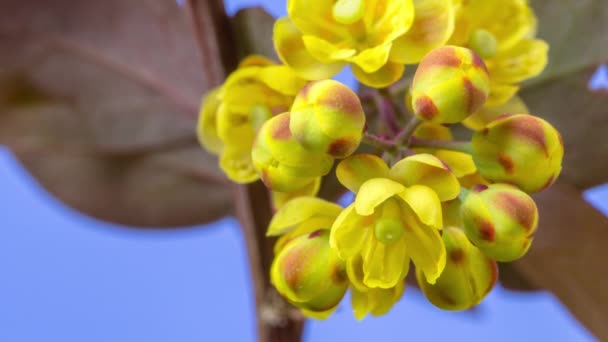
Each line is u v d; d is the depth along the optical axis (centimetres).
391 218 9
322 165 9
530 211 9
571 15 11
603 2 11
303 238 10
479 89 9
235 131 10
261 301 11
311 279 9
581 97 11
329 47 10
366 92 10
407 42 10
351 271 9
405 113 10
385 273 9
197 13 11
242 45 11
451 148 10
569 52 11
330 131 9
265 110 10
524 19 10
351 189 9
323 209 10
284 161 9
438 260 9
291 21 10
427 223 9
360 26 10
